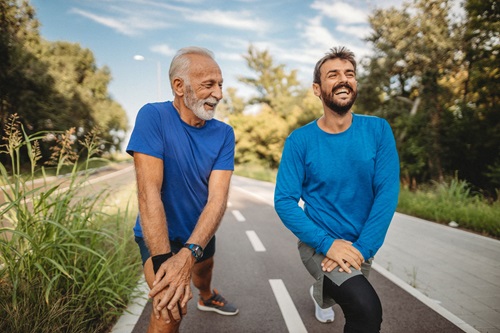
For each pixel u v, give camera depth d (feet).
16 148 8.83
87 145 10.44
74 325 8.05
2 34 61.87
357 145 6.50
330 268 6.07
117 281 9.97
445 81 51.57
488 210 23.40
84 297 8.96
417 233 21.30
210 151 6.60
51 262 8.39
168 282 5.15
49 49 107.04
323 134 6.70
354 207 6.73
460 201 27.84
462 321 9.93
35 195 9.53
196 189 6.72
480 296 11.93
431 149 47.50
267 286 12.76
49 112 74.69
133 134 6.10
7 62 64.23
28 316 7.69
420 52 48.34
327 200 6.79
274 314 10.39
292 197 6.64
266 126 111.75
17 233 8.04
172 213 6.79
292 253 17.29
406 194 34.24
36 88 70.18
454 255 16.72
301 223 6.35
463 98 49.47
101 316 9.09
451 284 13.01
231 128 7.07
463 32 45.60
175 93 6.18
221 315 10.25
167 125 6.23
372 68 54.75
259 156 115.96
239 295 11.91
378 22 53.11
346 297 5.78
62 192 9.62
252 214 29.30
